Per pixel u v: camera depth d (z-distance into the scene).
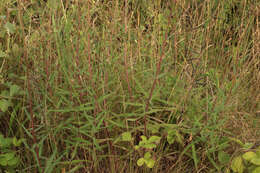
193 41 2.63
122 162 2.06
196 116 2.24
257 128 2.33
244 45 2.79
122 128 2.13
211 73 2.55
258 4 2.62
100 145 2.12
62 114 2.07
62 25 2.29
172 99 2.30
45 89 1.97
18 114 2.11
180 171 2.12
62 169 1.93
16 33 2.27
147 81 2.33
